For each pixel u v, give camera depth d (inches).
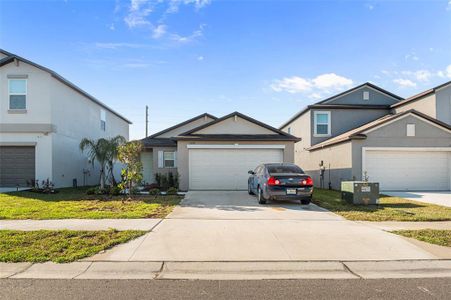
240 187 668.7
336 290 179.2
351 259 225.9
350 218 361.7
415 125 685.9
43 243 253.6
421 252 240.7
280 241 266.4
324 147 820.6
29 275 198.8
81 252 232.7
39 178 673.0
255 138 671.8
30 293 172.6
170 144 858.1
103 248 243.4
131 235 277.4
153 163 860.6
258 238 275.0
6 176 676.1
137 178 524.4
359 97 925.8
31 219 345.4
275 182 448.8
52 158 681.6
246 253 236.4
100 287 181.5
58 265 212.8
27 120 674.2
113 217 357.4
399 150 684.7
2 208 410.6
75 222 331.3
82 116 845.8
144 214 374.6
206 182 667.4
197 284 186.9
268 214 384.8
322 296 171.0
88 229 299.1
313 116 896.3
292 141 675.4
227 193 605.3
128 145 547.5
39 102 676.1
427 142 686.5
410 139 684.1
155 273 204.5
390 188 684.1
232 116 700.0
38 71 679.1
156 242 261.3
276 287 183.2
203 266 213.6
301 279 196.2
